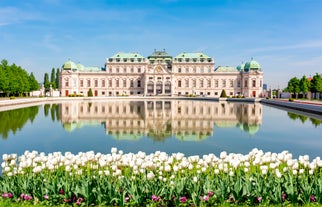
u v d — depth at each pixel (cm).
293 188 1378
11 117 5338
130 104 9644
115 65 19325
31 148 2848
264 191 1391
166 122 4788
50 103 10150
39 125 4388
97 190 1389
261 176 1502
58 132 3769
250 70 18862
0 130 3884
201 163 1678
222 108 7938
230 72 19275
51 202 1395
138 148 2866
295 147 2952
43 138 3350
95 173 1559
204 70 19300
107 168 1597
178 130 3966
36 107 7981
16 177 1533
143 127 4219
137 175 1588
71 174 1575
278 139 3359
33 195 1424
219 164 1655
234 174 1580
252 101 12081
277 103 9456
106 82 19425
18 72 14212
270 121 5009
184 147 2922
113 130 3941
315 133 3769
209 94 19400
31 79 16525
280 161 1725
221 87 19338
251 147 2942
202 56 19475
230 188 1415
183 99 14500
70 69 19012
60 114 6031
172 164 1848
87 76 19438
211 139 3341
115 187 1420
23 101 9700
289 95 15688
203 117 5584
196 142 3167
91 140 3250
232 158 1780
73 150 2786
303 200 1383
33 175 1543
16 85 12725
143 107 8181
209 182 1439
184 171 1658
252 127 4288
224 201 1391
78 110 7069
